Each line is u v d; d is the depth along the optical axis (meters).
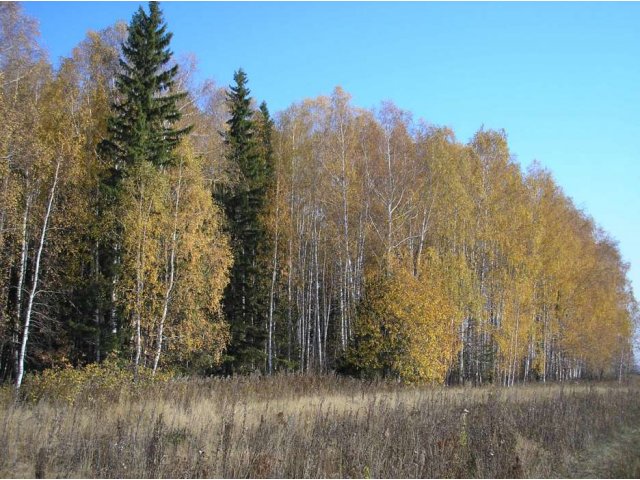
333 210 32.50
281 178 31.47
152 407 13.99
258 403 16.41
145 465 9.01
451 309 28.42
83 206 22.28
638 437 15.77
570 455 12.59
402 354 25.92
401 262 28.61
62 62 25.61
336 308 38.81
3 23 20.69
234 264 27.97
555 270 36.47
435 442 11.03
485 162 33.62
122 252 22.23
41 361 22.41
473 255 32.44
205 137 28.81
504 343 32.00
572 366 50.94
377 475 9.49
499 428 12.88
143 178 21.03
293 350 34.66
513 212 33.38
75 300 22.95
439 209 31.00
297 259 33.88
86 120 21.80
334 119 31.09
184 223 21.58
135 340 21.59
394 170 30.78
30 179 19.98
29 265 23.31
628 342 56.25
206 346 23.95
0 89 18.06
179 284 21.73
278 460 9.59
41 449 9.00
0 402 13.60
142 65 23.47
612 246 55.56
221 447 10.19
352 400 17.86
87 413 12.88
